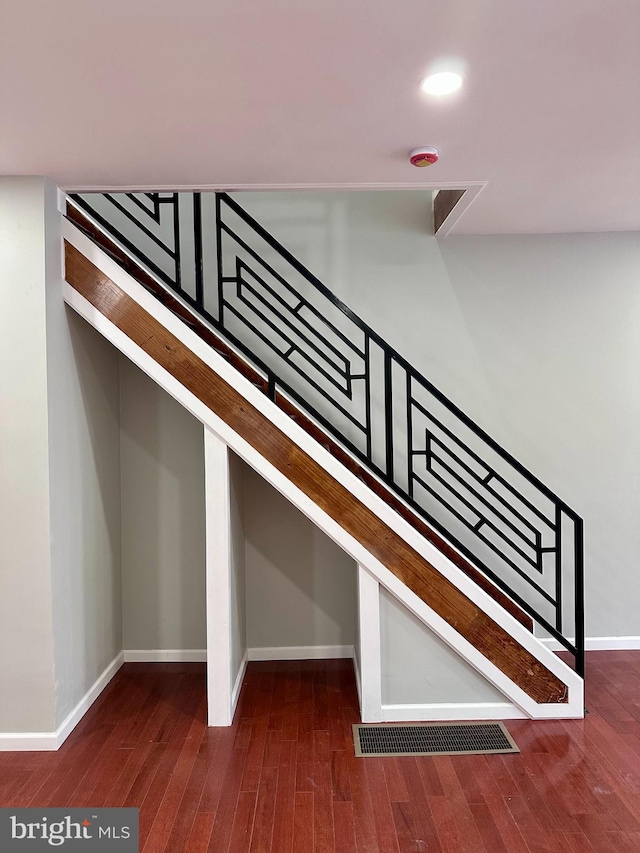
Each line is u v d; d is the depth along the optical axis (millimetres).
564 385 4770
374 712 3672
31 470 3381
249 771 3139
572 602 4758
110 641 4422
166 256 4605
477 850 2543
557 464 4770
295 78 2461
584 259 4766
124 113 2719
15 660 3377
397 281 4711
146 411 4688
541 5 2057
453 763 3211
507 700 3711
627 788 2971
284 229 4684
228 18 2086
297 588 4742
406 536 3613
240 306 4629
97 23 2098
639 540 4809
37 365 3381
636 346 4781
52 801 2885
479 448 4715
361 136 2984
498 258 4742
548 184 3676
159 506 4703
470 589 3625
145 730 3596
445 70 2428
